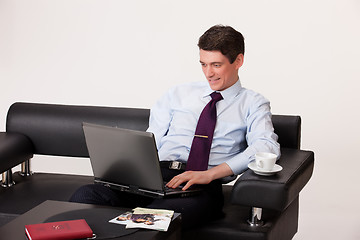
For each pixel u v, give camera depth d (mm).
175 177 2496
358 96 5289
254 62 5570
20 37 5883
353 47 5375
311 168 2695
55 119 3068
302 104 5312
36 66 5844
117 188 2496
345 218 3682
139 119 2998
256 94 2770
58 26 5859
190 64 5660
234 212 2619
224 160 2732
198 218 2447
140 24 5758
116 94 5664
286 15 5508
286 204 2346
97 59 5809
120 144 2361
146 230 2080
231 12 5625
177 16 5715
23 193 2805
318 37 5449
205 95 2822
